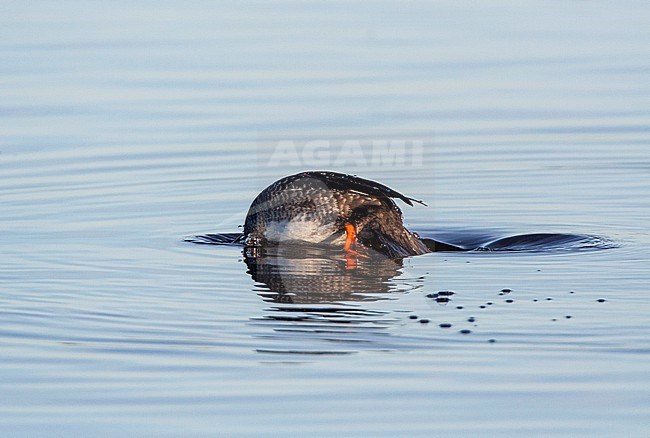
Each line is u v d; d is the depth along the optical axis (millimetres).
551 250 29594
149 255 29688
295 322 23750
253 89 50844
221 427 18938
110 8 70688
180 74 53562
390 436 18516
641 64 54938
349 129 44688
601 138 43406
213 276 27547
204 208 35250
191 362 21672
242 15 67875
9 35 62062
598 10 69625
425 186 37875
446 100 48938
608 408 19391
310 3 72250
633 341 22156
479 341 22344
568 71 53906
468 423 18984
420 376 20766
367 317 23953
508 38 60875
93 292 26203
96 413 19531
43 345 22688
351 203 29609
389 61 55719
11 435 18766
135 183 38281
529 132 44500
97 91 50844
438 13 68375
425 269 27766
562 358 21406
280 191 30328
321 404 19750
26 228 32656
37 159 41312
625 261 28141
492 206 35125
